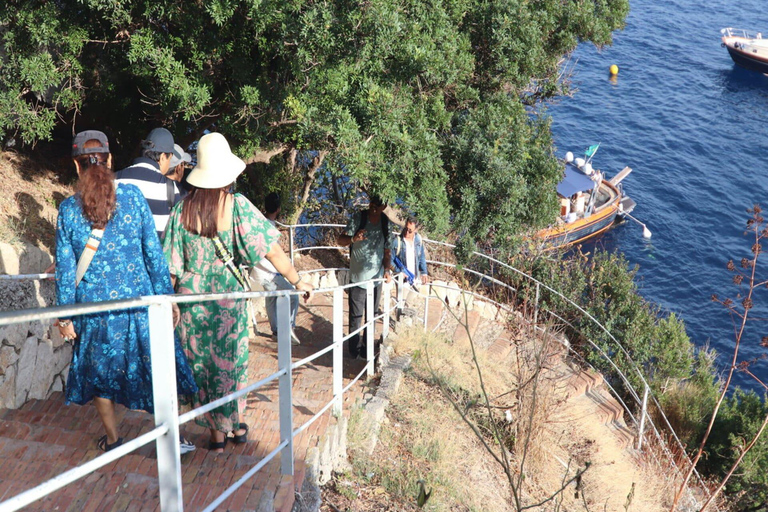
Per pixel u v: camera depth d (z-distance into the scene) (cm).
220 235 376
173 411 249
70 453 375
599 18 1536
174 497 256
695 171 4119
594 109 4825
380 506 479
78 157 349
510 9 1153
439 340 902
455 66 976
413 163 864
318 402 547
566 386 1030
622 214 3503
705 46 6134
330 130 795
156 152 462
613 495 775
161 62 732
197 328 384
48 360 500
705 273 3169
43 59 714
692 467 496
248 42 822
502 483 641
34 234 653
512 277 1443
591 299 1474
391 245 750
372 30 736
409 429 627
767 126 4731
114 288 352
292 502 380
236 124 873
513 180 1080
